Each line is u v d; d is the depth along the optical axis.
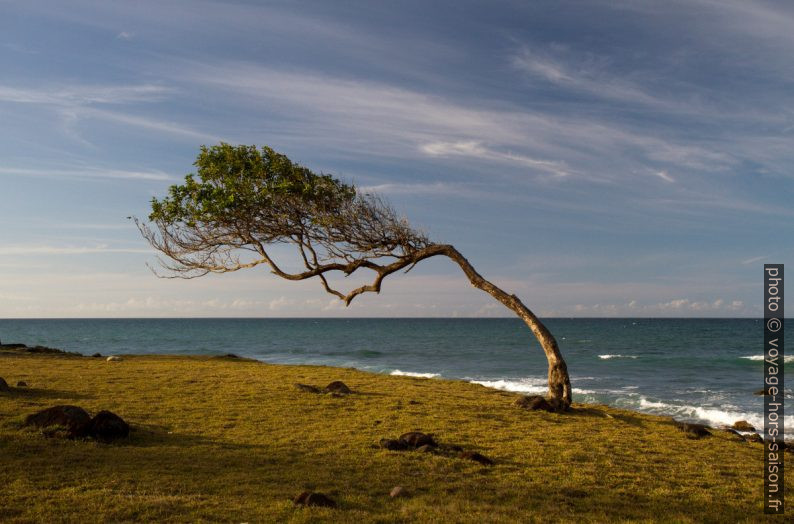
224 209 21.83
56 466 11.07
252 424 16.23
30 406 16.70
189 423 16.06
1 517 8.30
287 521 8.48
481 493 10.48
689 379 42.19
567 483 11.37
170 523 8.29
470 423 17.48
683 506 10.25
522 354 72.44
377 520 8.67
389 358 66.06
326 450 13.32
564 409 21.03
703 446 15.94
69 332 155.62
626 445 15.30
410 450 13.63
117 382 23.83
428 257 23.45
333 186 22.94
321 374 30.91
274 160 22.45
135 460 11.88
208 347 89.75
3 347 40.72
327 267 23.77
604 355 67.62
